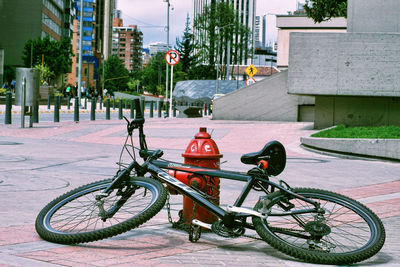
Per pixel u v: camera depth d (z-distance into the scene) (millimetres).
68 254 3545
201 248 3912
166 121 21875
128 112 40000
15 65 104562
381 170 10461
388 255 3879
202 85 58688
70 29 133125
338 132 13969
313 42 15992
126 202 3961
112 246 3848
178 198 6449
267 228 3584
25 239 3953
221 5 74500
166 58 33469
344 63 15852
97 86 134625
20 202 5707
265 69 122438
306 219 3645
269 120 22172
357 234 3613
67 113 33375
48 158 10188
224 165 10172
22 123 17281
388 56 15617
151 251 3748
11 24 104062
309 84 16078
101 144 13727
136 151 12148
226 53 76938
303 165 10695
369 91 15766
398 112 16297
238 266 3443
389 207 6270
